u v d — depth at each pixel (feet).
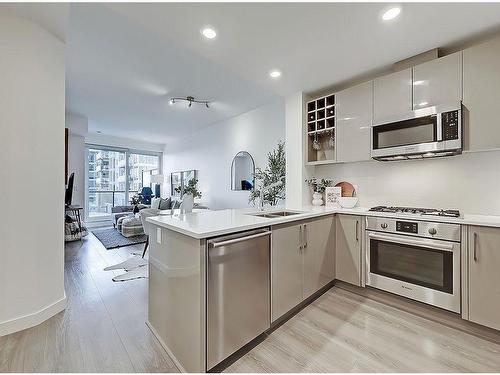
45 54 6.85
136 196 24.22
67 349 5.48
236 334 5.19
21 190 6.37
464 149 6.60
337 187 9.93
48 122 6.95
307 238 7.41
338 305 7.61
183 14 5.72
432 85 7.11
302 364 5.07
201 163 21.48
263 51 7.38
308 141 10.66
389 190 9.14
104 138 24.09
